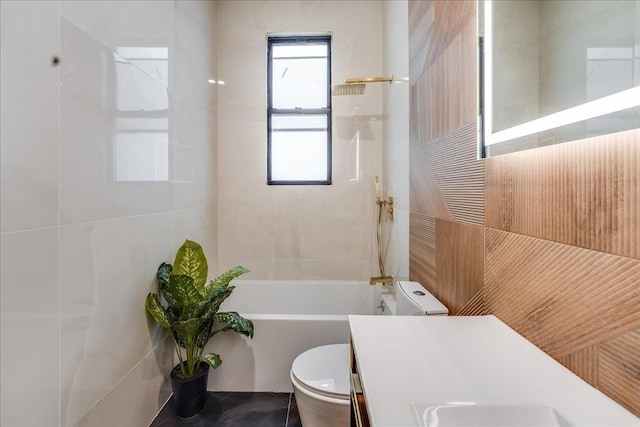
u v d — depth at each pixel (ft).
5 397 2.53
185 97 6.41
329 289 8.27
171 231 5.76
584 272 1.92
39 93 2.85
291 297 8.32
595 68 1.94
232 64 8.52
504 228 2.77
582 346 1.94
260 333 5.76
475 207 3.26
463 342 2.44
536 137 2.39
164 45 5.45
